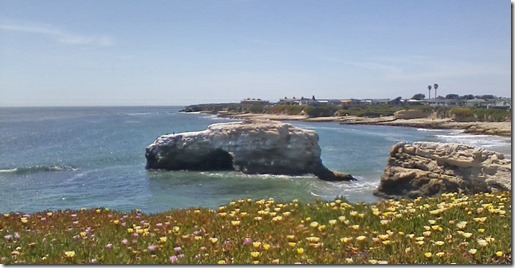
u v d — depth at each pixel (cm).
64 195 3528
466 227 695
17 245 650
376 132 10700
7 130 11388
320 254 569
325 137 9056
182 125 13225
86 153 6344
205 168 4991
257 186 3997
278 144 4716
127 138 8756
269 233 685
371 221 762
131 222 816
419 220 746
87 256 586
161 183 4134
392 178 3438
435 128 12300
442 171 3281
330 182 4175
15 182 4088
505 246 571
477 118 12725
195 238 649
